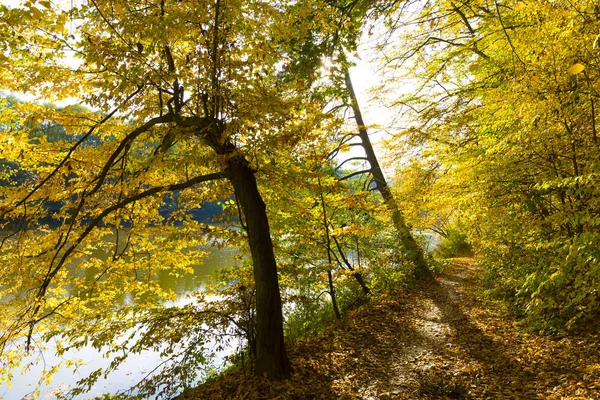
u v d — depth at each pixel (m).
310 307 9.84
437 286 13.51
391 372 5.95
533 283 5.89
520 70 4.82
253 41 5.09
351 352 6.90
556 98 4.40
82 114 5.70
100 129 5.80
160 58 5.28
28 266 5.47
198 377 7.39
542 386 4.55
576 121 4.56
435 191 9.42
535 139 4.98
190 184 5.72
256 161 5.56
